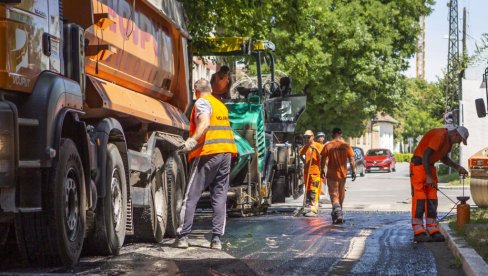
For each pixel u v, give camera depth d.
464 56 18.34
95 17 10.03
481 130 42.12
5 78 7.50
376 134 123.19
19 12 7.78
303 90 50.28
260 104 19.19
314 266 9.17
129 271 8.45
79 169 8.85
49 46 8.42
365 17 51.16
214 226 11.01
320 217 18.92
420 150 12.61
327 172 16.78
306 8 21.81
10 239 9.31
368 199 28.27
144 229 11.60
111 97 10.20
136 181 11.30
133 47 11.89
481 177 19.75
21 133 7.79
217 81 19.44
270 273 8.55
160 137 12.05
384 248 11.34
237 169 18.09
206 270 8.65
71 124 8.85
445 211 20.98
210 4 19.03
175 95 14.95
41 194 8.06
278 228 14.84
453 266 9.43
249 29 20.75
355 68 50.41
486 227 12.41
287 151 23.25
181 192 13.18
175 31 14.55
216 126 11.10
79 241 8.88
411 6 53.00
